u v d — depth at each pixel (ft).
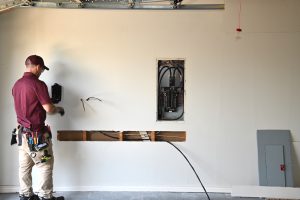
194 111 12.50
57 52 12.31
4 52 12.28
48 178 10.81
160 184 12.59
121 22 12.30
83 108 12.44
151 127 12.49
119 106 12.46
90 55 12.35
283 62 12.40
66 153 12.49
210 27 12.32
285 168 12.41
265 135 12.49
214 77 12.44
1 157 12.45
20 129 10.53
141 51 12.37
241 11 12.28
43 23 12.25
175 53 12.37
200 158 12.57
